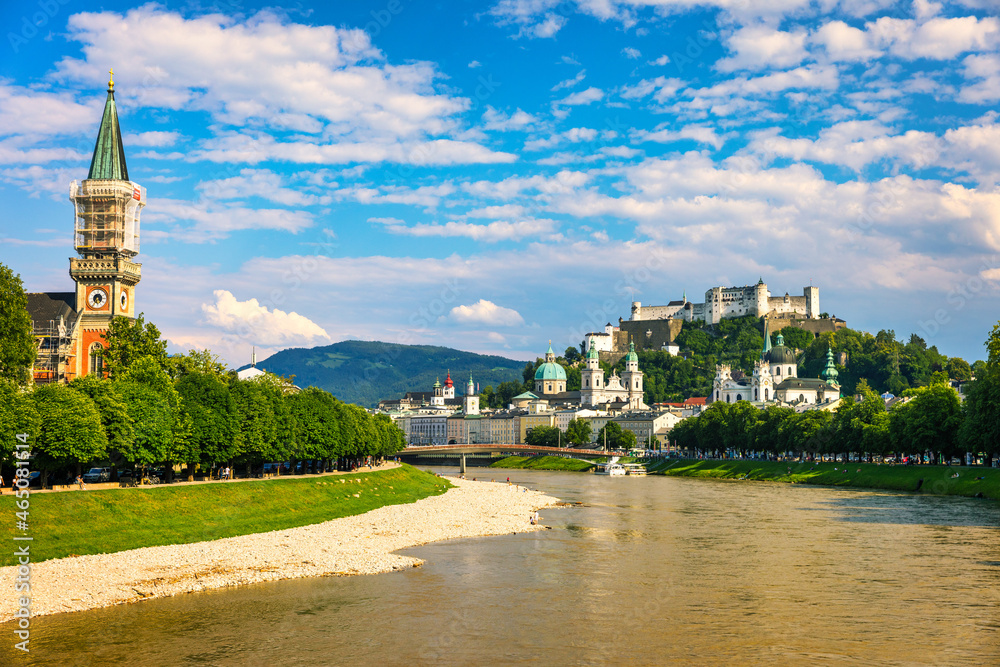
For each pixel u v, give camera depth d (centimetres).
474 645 7744
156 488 13200
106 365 17688
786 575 10656
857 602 9225
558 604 9162
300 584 9950
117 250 19925
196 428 14462
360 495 17925
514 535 14300
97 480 14012
